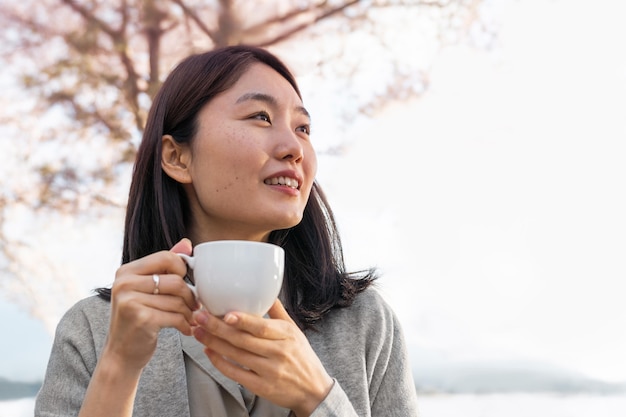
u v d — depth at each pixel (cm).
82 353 104
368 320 112
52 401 102
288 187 100
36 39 377
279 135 100
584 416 373
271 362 80
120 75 381
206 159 102
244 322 75
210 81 105
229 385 98
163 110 109
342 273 119
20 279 378
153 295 79
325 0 385
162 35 382
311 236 116
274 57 110
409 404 109
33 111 379
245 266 75
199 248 77
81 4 371
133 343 79
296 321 109
